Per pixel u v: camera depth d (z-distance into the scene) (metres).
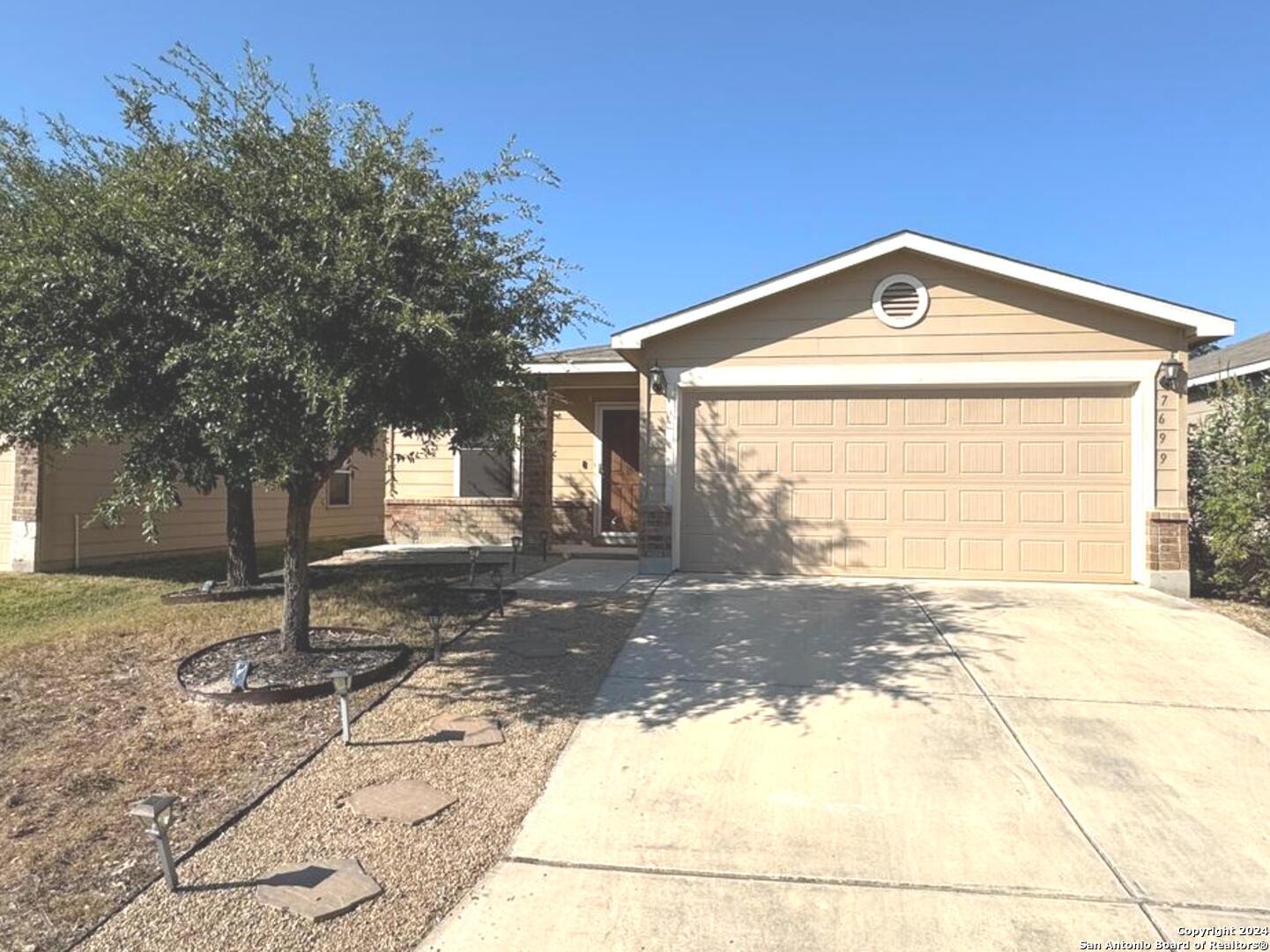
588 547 13.08
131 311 5.14
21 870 3.57
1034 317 9.26
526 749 4.84
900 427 9.60
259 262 4.95
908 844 3.84
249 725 5.19
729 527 9.96
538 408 7.04
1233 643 6.81
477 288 5.70
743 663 6.37
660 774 4.54
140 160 5.65
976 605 8.08
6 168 7.13
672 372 9.94
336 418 4.91
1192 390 13.30
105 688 5.91
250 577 9.59
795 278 9.48
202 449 5.59
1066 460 9.29
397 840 3.83
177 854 3.70
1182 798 4.26
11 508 11.69
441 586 9.34
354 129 5.56
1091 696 5.63
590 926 3.21
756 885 3.50
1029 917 3.28
